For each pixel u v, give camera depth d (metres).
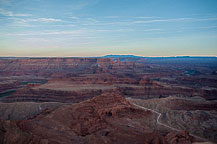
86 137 49.44
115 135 51.69
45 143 41.25
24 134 42.75
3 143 39.19
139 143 46.22
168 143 48.84
